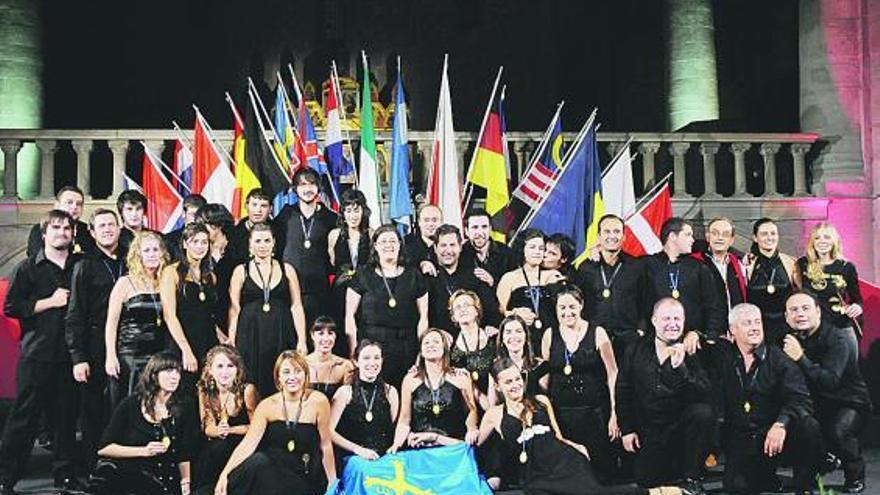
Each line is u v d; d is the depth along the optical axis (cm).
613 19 2294
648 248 1262
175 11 2255
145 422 818
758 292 989
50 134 1464
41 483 911
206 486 816
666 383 858
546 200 1179
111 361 848
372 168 1202
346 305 925
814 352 913
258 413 812
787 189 1638
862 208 1535
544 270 974
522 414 845
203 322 876
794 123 1853
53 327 874
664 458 866
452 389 873
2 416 1154
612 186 1282
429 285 950
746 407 866
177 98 2248
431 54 2295
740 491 873
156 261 862
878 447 1063
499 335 871
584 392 884
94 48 2200
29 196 1552
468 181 1234
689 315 939
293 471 805
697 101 1806
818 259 971
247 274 897
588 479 816
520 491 871
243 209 1199
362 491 810
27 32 1639
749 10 2011
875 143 1537
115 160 1474
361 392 865
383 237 910
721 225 982
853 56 1548
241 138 1245
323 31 2277
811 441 844
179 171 1398
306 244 956
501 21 2314
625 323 946
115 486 809
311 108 1927
